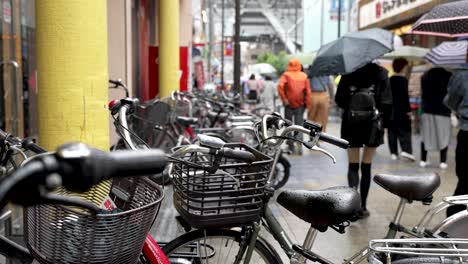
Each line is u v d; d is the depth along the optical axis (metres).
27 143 2.24
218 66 51.31
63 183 1.00
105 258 1.73
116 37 8.72
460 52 9.70
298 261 2.76
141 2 12.83
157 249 2.50
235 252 3.03
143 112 6.00
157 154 1.11
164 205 4.62
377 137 5.64
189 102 7.34
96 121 3.32
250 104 19.55
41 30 3.21
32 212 1.79
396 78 9.73
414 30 6.83
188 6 15.49
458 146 4.83
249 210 2.57
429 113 9.09
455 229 3.09
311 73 5.98
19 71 5.25
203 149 2.32
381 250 2.40
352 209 2.61
